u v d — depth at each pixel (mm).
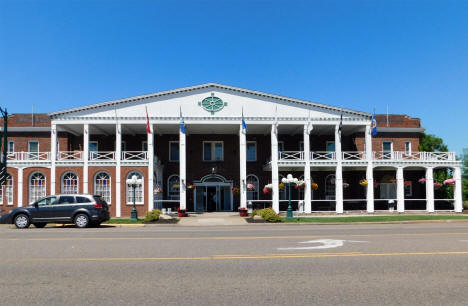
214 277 7984
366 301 6414
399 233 16281
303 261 9625
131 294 6785
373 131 30625
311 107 31766
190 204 35125
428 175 32156
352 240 13648
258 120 31297
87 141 30484
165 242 13195
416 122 37125
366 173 32406
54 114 30406
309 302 6352
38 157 31328
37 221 20453
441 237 14609
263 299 6500
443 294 6824
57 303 6309
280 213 31250
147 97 30859
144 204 30219
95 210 20766
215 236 15258
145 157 32188
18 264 9320
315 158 33844
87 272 8453
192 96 31188
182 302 6348
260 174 35906
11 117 35281
